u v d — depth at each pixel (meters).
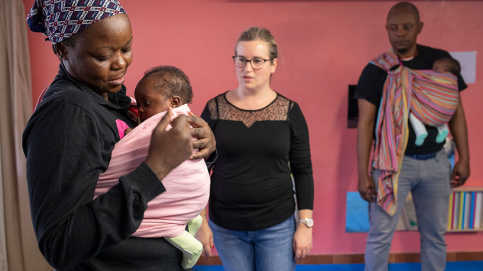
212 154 1.23
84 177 0.82
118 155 0.90
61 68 0.96
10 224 2.86
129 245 0.96
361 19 3.08
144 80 1.20
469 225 3.29
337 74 3.14
